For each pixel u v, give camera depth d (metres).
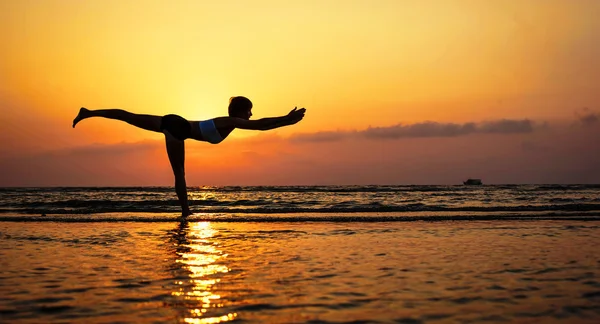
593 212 15.08
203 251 7.56
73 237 9.34
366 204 23.55
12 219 12.97
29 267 6.30
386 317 4.08
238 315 4.15
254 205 23.42
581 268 6.12
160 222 12.35
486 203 23.27
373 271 5.97
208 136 9.70
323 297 4.73
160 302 4.58
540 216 13.74
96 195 35.81
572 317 4.06
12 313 4.25
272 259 6.84
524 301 4.55
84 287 5.18
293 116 9.38
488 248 7.82
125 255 7.21
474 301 4.56
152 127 10.05
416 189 50.78
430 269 6.09
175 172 13.11
